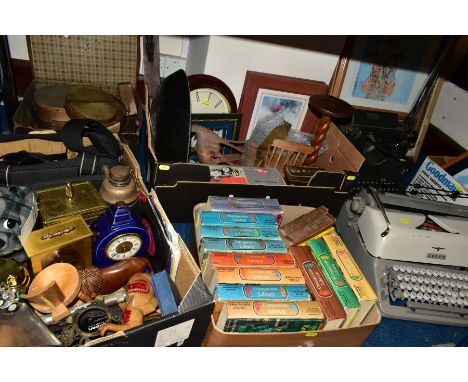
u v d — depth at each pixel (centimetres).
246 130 207
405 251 146
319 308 115
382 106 218
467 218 155
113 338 89
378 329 147
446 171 189
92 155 131
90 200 122
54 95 168
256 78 192
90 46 176
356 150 167
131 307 107
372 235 149
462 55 204
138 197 130
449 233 148
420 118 214
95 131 139
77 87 167
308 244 139
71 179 127
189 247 150
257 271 120
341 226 171
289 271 123
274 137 181
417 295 140
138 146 178
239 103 202
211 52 186
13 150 140
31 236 108
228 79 196
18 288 100
